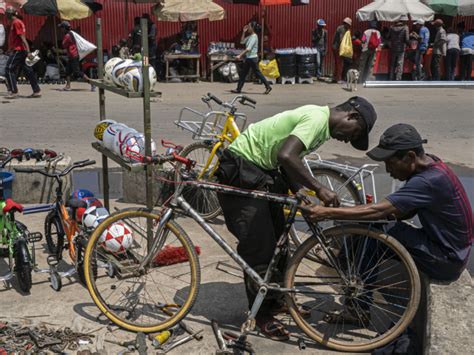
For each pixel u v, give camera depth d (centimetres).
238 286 443
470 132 1092
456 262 350
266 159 362
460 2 1931
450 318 320
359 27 2086
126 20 1836
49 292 428
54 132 992
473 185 748
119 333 372
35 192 611
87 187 715
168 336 366
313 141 349
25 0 1709
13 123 1061
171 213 377
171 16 1770
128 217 385
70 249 442
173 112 1224
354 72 1722
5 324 374
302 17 2045
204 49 2003
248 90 1666
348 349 361
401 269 387
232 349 353
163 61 1888
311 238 362
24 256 414
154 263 462
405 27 1891
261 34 1945
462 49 1981
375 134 1053
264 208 361
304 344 365
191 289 372
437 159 363
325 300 419
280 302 403
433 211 346
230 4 1997
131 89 430
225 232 555
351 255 377
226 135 581
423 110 1338
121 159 447
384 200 346
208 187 364
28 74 1391
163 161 380
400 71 1934
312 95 1574
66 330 367
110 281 443
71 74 1622
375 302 389
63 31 1895
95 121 1099
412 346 344
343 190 510
